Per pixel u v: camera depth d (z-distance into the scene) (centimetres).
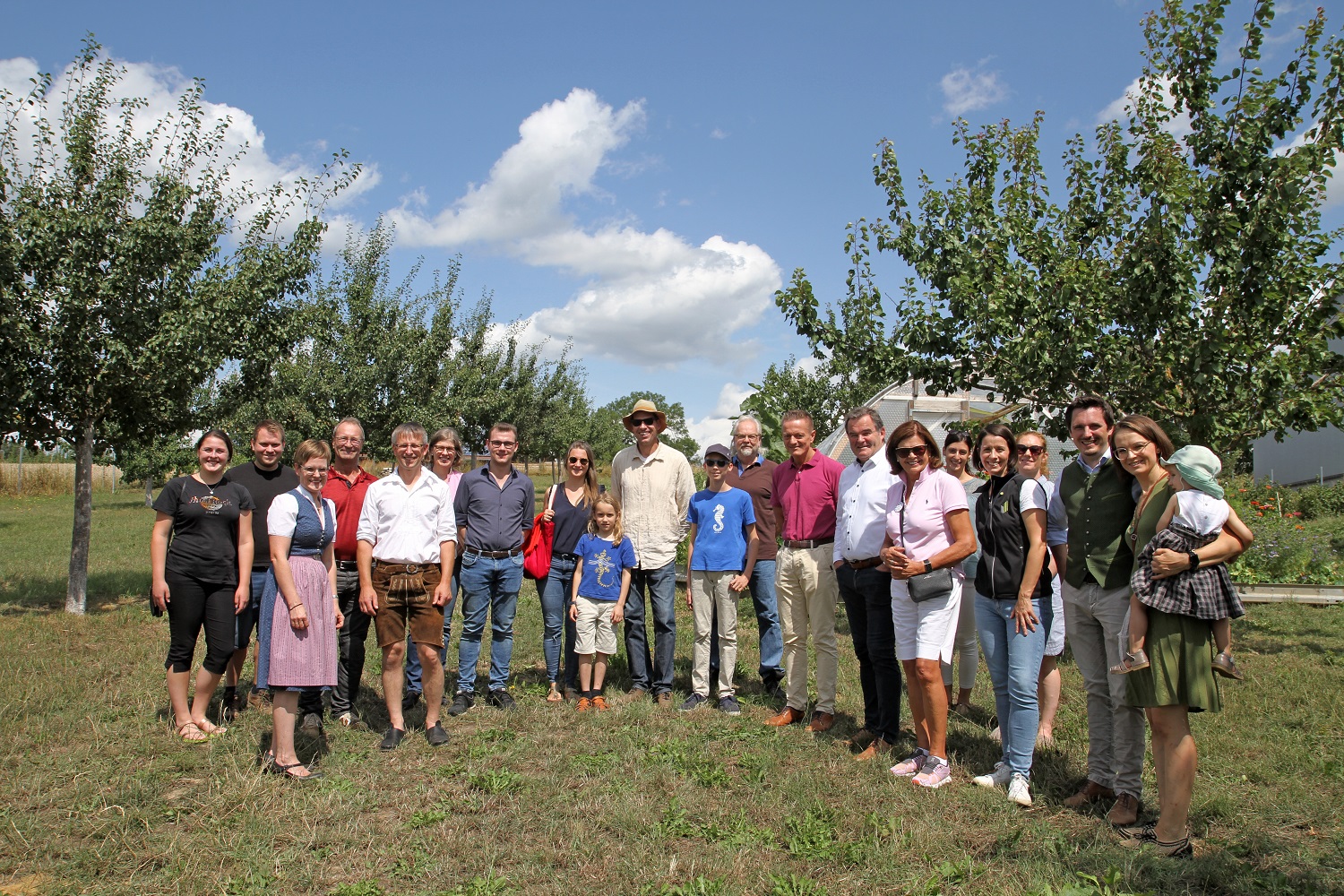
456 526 565
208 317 938
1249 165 705
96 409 962
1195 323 730
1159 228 688
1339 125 674
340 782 439
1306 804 408
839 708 591
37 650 744
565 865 354
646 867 347
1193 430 725
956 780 453
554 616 621
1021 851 362
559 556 622
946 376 828
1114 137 809
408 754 493
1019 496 441
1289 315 732
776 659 639
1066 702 590
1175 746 357
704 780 443
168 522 524
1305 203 687
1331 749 485
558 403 3025
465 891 327
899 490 478
